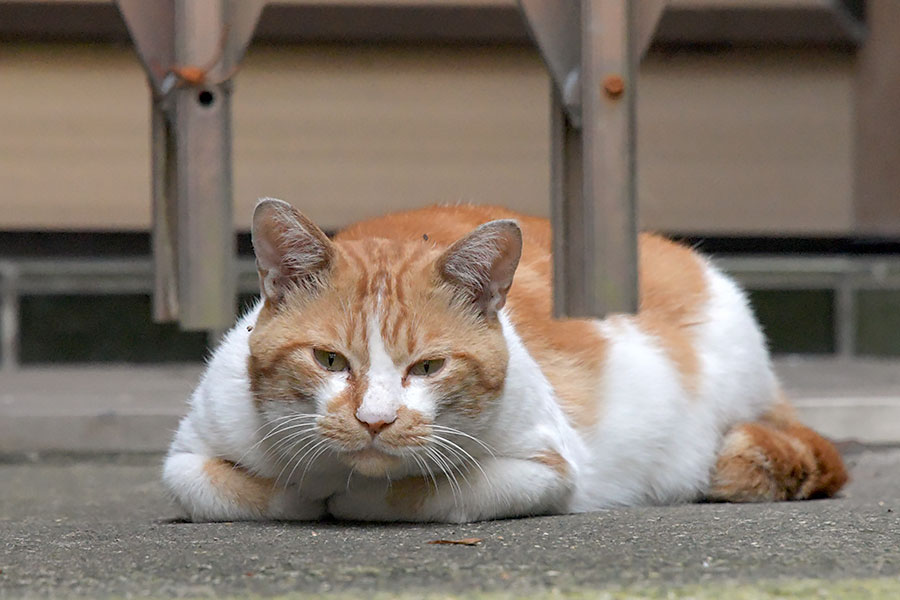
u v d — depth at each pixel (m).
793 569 4.43
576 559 4.61
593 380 6.71
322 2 13.34
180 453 6.06
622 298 5.27
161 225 5.50
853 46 13.95
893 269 14.55
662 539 5.06
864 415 10.36
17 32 13.38
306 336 5.42
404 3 13.42
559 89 5.36
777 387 7.73
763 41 13.80
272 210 5.45
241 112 13.63
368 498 5.75
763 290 14.34
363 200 13.85
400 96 13.80
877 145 13.98
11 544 5.28
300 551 4.88
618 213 5.24
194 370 13.68
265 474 5.84
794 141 14.01
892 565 4.50
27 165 13.65
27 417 10.19
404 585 4.21
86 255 14.12
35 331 14.07
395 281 5.49
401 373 5.39
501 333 5.71
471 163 13.93
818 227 14.11
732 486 6.99
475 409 5.59
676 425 6.98
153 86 5.34
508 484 5.78
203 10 5.12
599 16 5.17
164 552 4.90
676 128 13.91
